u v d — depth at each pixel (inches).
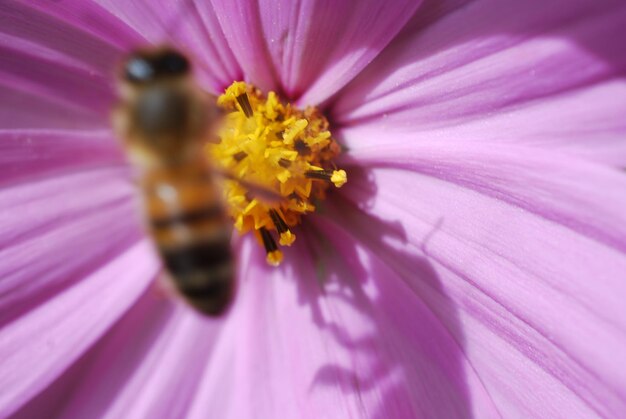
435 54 4.2
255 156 4.3
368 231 4.4
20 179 4.3
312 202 4.4
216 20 4.3
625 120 4.0
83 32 4.3
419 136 4.3
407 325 4.3
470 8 4.2
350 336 4.4
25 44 4.3
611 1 3.9
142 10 4.3
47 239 4.4
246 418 4.4
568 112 4.0
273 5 4.2
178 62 3.7
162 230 3.7
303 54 4.3
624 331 3.9
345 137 4.4
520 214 4.1
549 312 4.1
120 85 3.8
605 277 4.0
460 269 4.3
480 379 4.3
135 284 4.4
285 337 4.4
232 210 4.3
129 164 4.4
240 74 4.4
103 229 4.4
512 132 4.1
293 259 4.5
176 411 4.5
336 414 4.3
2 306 4.3
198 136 3.7
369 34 4.2
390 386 4.3
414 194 4.3
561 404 4.1
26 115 4.3
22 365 4.3
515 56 4.1
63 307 4.3
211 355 4.5
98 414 4.4
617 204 3.9
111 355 4.5
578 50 4.0
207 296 3.7
